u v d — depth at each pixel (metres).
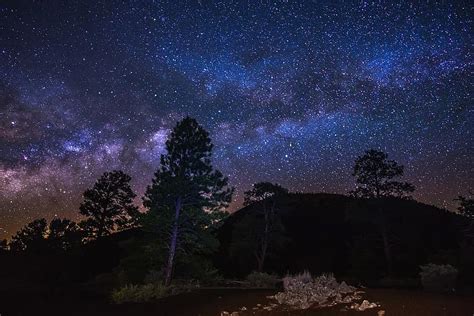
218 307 14.85
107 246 50.16
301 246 51.31
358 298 14.11
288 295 14.95
